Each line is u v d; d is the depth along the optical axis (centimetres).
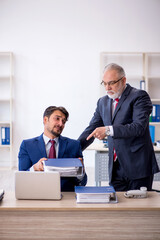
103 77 241
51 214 178
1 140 593
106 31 599
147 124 237
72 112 608
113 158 253
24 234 179
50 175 189
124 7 595
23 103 605
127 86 248
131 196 199
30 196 192
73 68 602
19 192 191
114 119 247
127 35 599
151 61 603
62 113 233
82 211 178
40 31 597
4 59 601
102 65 585
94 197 187
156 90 607
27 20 595
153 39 598
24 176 190
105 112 257
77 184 240
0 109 607
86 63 601
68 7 595
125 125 227
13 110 605
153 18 595
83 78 603
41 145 236
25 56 599
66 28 597
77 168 192
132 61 603
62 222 178
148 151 241
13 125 606
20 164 236
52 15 595
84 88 605
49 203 185
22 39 597
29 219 178
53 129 232
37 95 604
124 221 179
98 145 427
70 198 196
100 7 595
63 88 604
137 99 238
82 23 597
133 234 180
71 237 179
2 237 179
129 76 603
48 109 235
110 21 597
